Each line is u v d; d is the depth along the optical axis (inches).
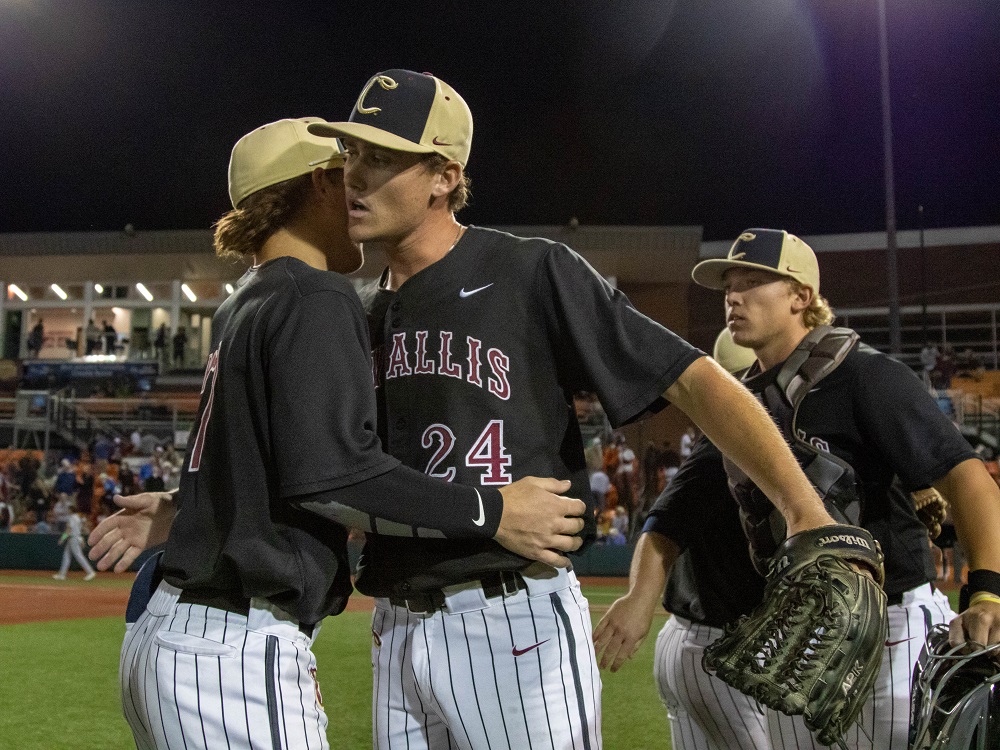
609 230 866.8
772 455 64.3
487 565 68.9
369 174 71.7
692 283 967.6
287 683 63.7
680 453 728.3
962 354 917.8
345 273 79.7
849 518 88.3
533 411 72.4
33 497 733.3
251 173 73.8
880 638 61.2
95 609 406.6
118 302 1014.4
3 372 964.6
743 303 104.3
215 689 61.7
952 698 81.7
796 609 60.7
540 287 73.1
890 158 677.3
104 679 233.8
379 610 78.1
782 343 104.6
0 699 208.2
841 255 986.7
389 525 62.7
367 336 67.7
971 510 88.0
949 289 965.2
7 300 1027.3
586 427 816.9
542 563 70.0
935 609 95.8
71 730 178.7
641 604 105.7
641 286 963.3
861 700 61.4
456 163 73.6
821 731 61.0
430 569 70.5
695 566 107.0
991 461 675.4
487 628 69.5
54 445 888.3
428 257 76.3
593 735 71.1
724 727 106.1
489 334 72.7
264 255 75.2
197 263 954.1
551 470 72.6
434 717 76.0
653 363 68.1
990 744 76.9
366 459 61.3
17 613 388.2
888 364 94.0
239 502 64.2
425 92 71.6
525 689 69.1
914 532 96.9
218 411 66.7
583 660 71.3
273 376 63.1
